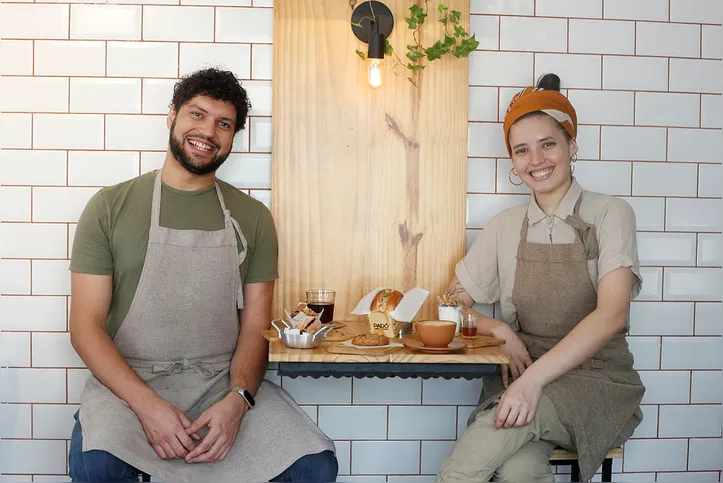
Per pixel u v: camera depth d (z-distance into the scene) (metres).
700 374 2.57
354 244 2.45
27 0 2.41
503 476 1.84
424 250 2.46
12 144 2.42
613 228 2.06
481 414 1.98
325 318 2.18
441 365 1.90
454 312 2.14
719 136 2.56
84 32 2.42
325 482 1.87
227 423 1.89
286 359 1.87
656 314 2.55
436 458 2.51
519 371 2.13
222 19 2.43
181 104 2.05
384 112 2.44
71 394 2.44
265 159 2.46
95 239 2.03
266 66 2.45
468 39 2.41
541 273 2.16
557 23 2.51
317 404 2.48
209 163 2.07
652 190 2.55
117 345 2.07
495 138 2.51
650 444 2.56
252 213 2.22
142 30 2.42
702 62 2.55
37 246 2.42
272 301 2.37
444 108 2.45
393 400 2.50
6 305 2.42
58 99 2.42
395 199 2.45
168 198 2.11
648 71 2.54
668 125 2.55
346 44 2.42
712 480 2.56
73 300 2.04
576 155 2.53
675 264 2.56
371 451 2.50
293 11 2.41
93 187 2.43
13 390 2.42
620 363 2.09
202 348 2.11
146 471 1.75
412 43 2.44
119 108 2.43
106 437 1.75
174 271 2.05
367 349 1.94
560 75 2.52
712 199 2.56
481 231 2.42
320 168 2.43
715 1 2.54
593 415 1.90
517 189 2.51
